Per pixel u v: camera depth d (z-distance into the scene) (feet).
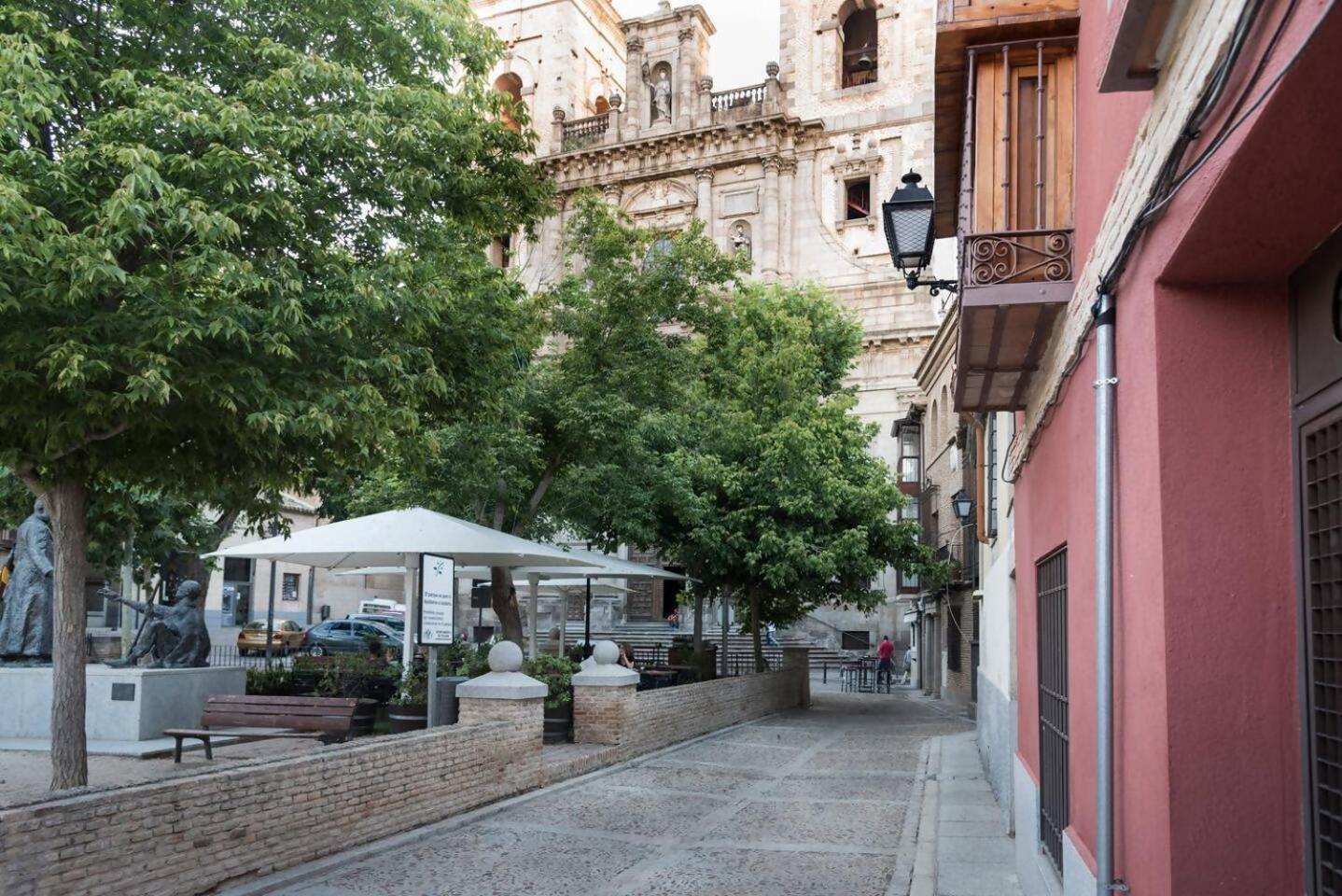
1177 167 11.85
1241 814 12.21
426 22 36.45
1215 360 12.92
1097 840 15.16
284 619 154.92
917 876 27.55
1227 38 9.96
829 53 137.49
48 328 26.32
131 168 26.84
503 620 62.75
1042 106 20.63
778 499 75.41
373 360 31.55
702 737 58.29
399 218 35.42
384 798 29.99
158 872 22.03
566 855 29.32
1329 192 10.67
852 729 67.46
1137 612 14.03
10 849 18.85
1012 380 24.75
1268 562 12.57
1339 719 11.16
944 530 99.91
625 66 150.30
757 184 136.36
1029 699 26.61
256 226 30.25
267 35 34.06
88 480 31.96
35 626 52.47
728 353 83.20
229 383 27.81
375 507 76.07
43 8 29.73
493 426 57.06
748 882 26.96
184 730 39.29
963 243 20.63
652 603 143.64
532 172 41.04
